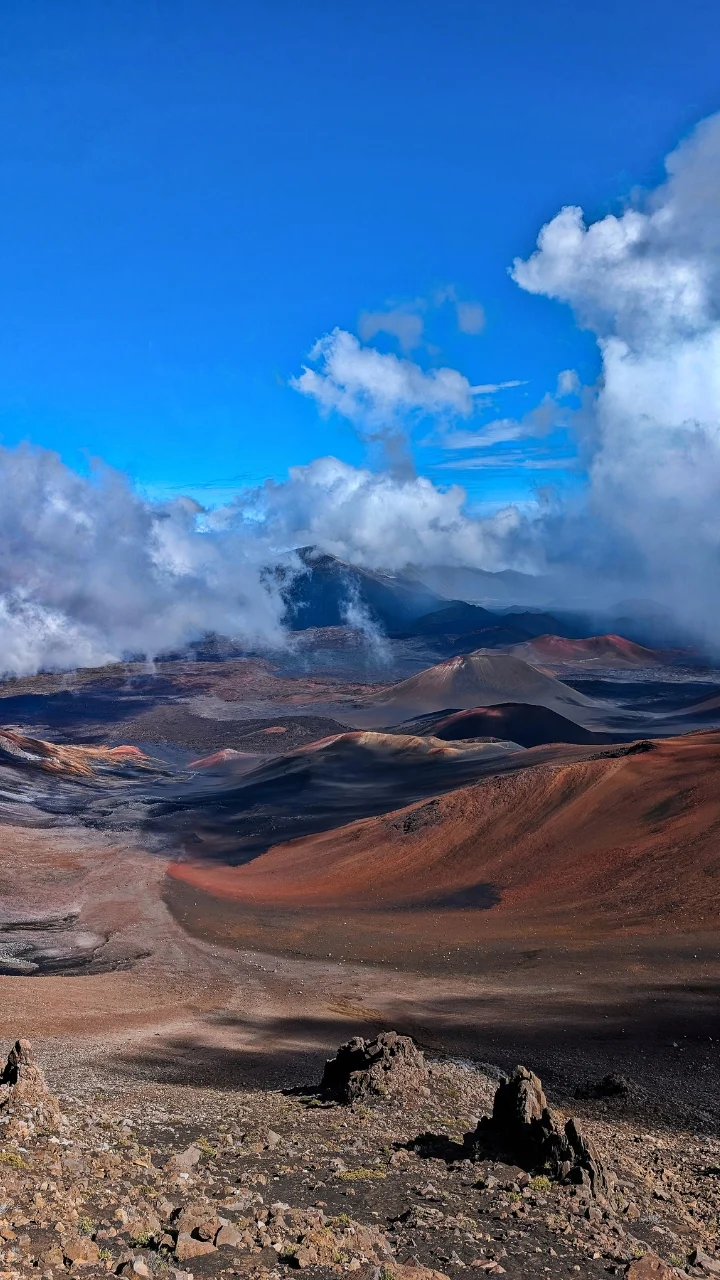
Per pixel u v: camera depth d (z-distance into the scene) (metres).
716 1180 21.48
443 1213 14.50
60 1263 9.78
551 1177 17.16
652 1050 40.16
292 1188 15.65
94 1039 41.53
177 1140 19.19
